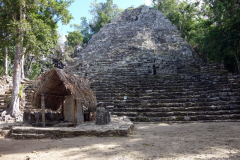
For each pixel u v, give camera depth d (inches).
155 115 339.0
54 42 477.4
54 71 246.1
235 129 227.6
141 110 357.7
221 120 303.0
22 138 207.3
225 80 450.3
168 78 492.7
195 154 133.1
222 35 501.7
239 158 121.9
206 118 313.6
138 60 644.7
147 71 578.9
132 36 850.1
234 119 305.7
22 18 392.5
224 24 515.8
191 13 920.9
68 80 249.3
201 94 385.1
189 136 198.1
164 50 706.2
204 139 181.0
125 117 321.7
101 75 565.3
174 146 157.4
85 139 190.7
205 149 145.4
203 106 344.5
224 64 654.5
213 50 561.6
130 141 179.5
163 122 318.7
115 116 335.3
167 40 784.3
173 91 413.7
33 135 207.2
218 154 131.8
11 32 389.7
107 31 951.0
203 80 462.0
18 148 164.7
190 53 666.2
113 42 829.2
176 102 371.2
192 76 489.1
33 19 396.2
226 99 350.3
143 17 1007.0
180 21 944.9
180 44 721.6
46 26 414.0
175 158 125.3
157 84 458.9
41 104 252.4
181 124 294.7
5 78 513.7
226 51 528.1
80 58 793.6
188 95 390.6
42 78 251.9
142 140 183.3
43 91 257.0
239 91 377.7
